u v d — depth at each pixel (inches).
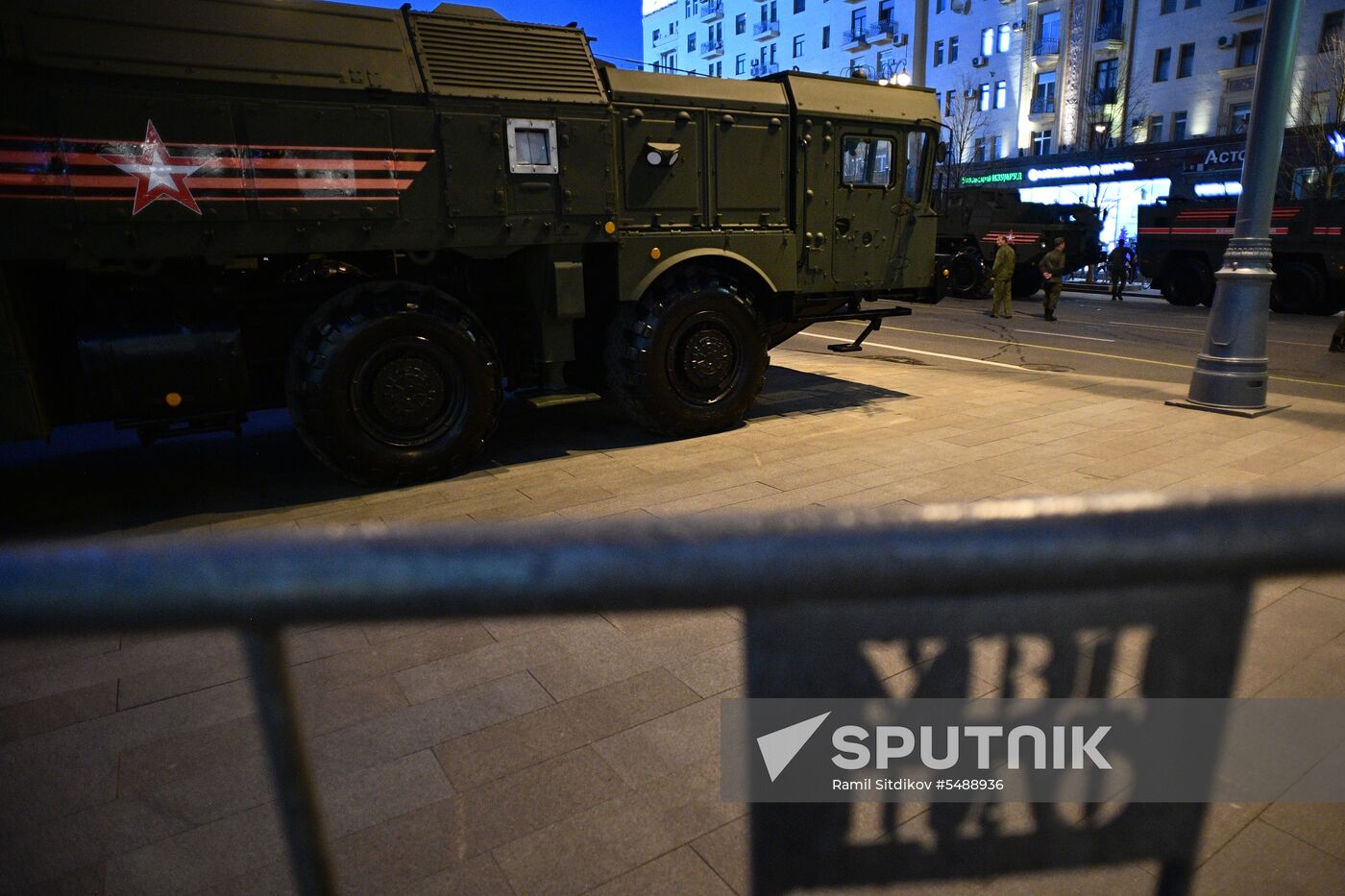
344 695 109.7
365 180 192.7
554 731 101.0
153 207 172.7
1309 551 21.9
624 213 229.3
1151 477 200.2
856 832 28.7
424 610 20.6
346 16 192.5
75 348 184.4
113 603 20.3
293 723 24.4
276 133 182.5
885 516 21.2
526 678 113.4
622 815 85.5
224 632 21.0
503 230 210.4
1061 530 21.1
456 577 20.3
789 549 20.5
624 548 20.5
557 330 229.1
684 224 239.3
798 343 483.5
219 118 177.0
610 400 305.7
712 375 245.3
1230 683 25.8
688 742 98.3
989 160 1610.5
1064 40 1478.8
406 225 199.2
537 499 191.0
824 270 267.6
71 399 187.8
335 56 188.4
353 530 21.2
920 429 253.3
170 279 186.5
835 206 265.1
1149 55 1366.9
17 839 84.0
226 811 88.1
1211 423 257.3
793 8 2165.4
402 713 105.4
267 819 86.7
